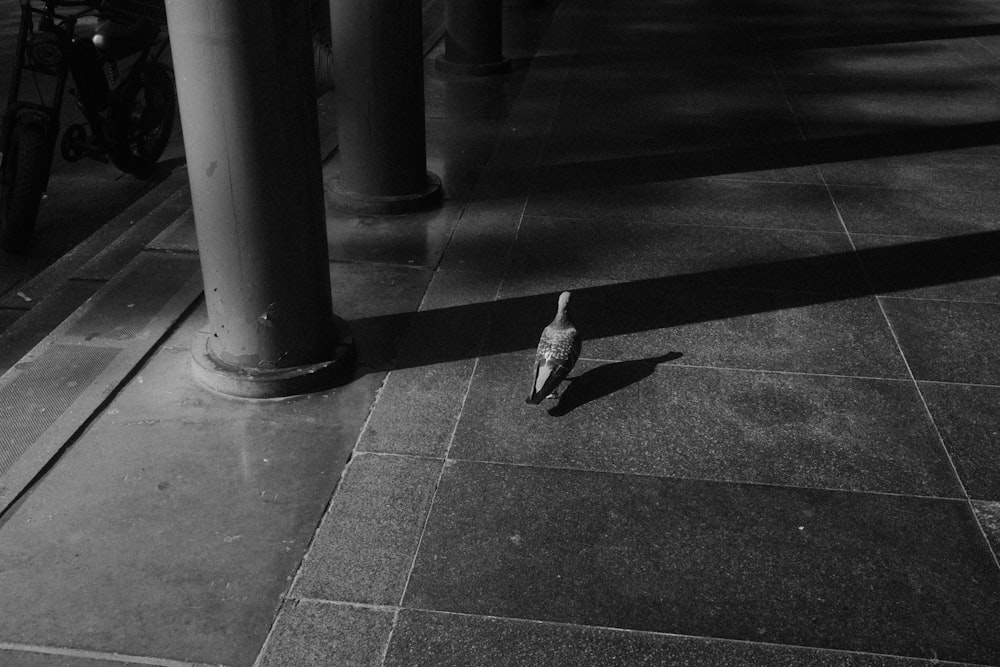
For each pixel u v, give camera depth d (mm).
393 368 5938
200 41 4875
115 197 9422
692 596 4266
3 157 8289
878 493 4914
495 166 9188
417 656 3951
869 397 5695
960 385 5828
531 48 13469
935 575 4402
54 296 7148
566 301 5422
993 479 5027
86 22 14055
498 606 4195
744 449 5227
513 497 4840
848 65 12781
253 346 5617
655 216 8125
